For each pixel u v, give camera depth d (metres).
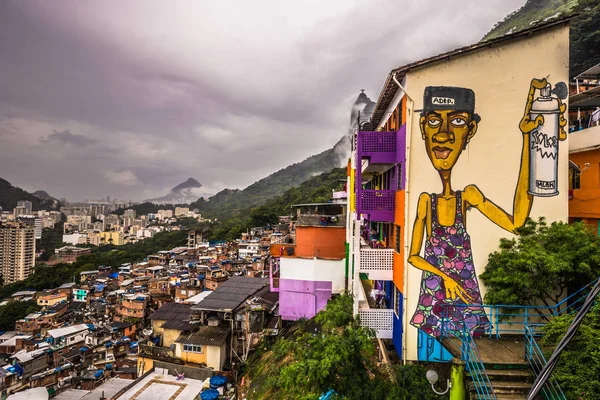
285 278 23.53
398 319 13.03
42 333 61.59
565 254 10.90
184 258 100.38
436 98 12.38
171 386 25.81
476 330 12.04
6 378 43.34
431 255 12.36
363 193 14.09
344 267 23.02
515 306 11.02
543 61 12.48
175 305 38.59
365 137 14.30
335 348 9.91
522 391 8.70
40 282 101.38
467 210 12.37
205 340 28.42
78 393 34.78
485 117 12.44
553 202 12.45
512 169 12.46
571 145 15.03
